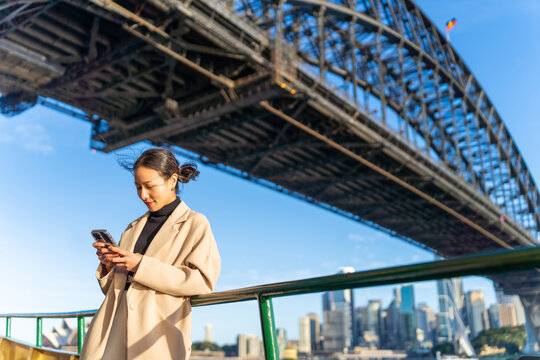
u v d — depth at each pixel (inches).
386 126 1429.6
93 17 998.4
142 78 1203.9
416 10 2114.9
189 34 1058.1
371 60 1754.4
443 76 2169.0
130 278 71.1
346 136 1456.7
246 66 1131.3
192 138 1453.0
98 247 67.6
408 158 1542.8
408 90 2101.4
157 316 66.8
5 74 1098.1
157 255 70.4
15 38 1019.9
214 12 965.2
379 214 2220.7
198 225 72.1
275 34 1105.4
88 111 1320.1
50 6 898.1
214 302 71.3
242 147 1592.0
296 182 1828.2
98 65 1095.6
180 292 66.4
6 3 838.5
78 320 111.7
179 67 1161.4
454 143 2110.0
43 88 1177.4
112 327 68.8
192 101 1220.5
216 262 71.4
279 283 64.2
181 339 66.2
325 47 1525.6
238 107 1178.0
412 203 2064.5
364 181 1817.2
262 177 1739.7
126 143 1369.3
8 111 1211.9
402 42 1857.8
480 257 41.8
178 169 75.4
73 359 101.0
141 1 911.0
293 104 1221.7
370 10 1724.9
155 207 74.4
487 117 2573.8
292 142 1465.3
